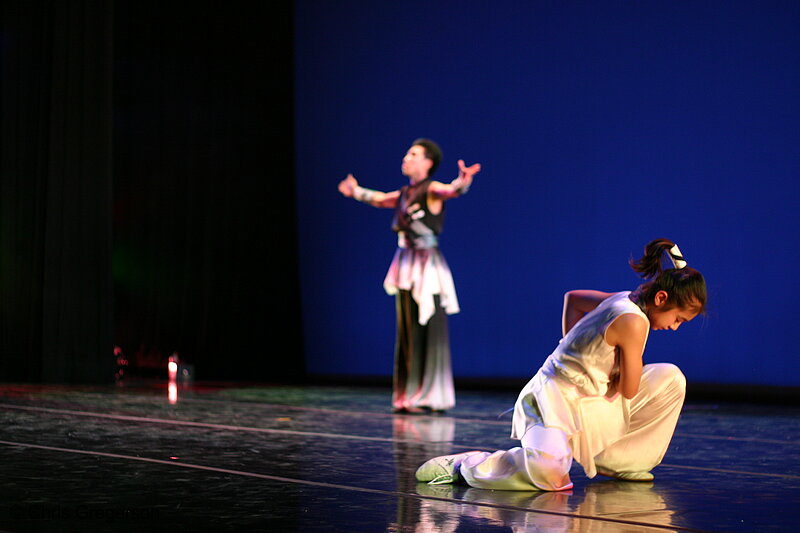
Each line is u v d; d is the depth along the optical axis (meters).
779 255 7.43
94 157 8.71
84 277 8.69
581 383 3.09
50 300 8.65
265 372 10.04
